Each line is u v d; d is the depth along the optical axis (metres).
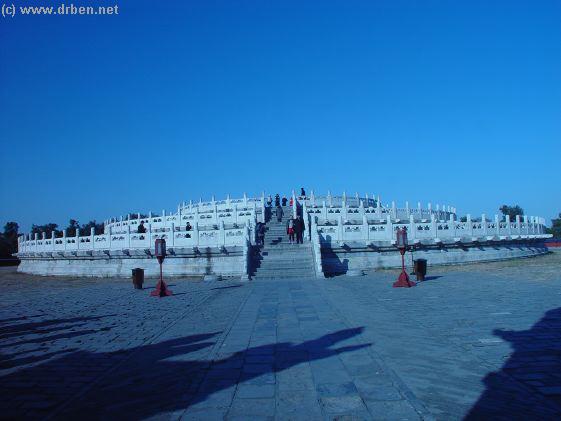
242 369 9.08
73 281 36.09
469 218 37.44
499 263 35.91
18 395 8.07
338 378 8.29
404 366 8.92
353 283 25.86
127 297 23.12
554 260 37.06
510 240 40.06
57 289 29.45
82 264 39.78
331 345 10.80
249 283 28.33
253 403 7.18
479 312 14.63
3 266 67.94
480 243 37.75
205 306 18.58
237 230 34.25
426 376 8.30
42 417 7.03
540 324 12.41
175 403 7.32
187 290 25.56
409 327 12.62
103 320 15.89
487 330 11.94
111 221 60.81
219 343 11.45
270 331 12.75
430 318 13.91
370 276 30.31
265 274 31.14
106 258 38.16
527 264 33.66
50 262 43.44
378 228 35.44
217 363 9.60
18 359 10.70
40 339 12.91
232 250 33.81
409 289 21.78
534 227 45.19
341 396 7.37
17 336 13.45
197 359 10.05
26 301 22.58
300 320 14.38
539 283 22.12
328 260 33.75
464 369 8.68
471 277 26.30
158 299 21.78
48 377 9.15
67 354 11.04
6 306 20.62
